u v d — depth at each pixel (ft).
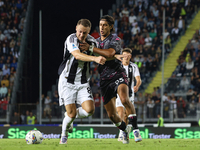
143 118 171.73
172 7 261.65
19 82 235.81
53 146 52.80
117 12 267.80
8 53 238.89
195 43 238.07
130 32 244.63
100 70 64.90
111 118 64.34
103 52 59.72
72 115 60.95
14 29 249.14
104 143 68.85
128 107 61.00
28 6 270.67
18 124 165.27
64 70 61.16
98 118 169.07
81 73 61.11
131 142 74.59
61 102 62.23
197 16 266.36
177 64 232.53
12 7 260.01
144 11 258.98
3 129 136.15
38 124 164.55
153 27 247.50
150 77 224.33
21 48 245.45
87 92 61.21
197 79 211.41
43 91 271.90
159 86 221.05
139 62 225.76
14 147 50.08
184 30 251.80
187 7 266.16
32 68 272.51
